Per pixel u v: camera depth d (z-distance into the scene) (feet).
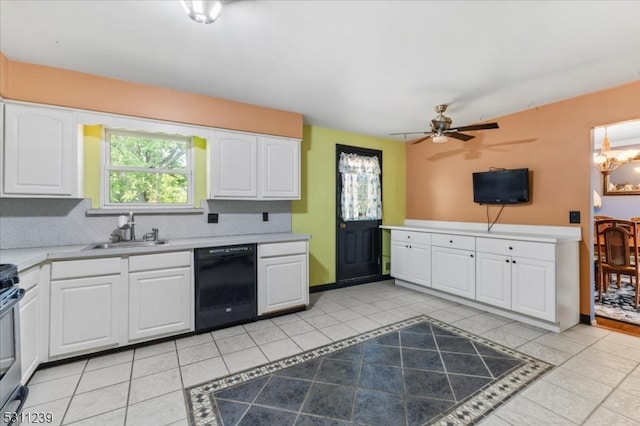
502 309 10.61
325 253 14.14
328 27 6.25
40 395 6.12
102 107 8.49
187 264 8.89
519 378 6.74
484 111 11.60
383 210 16.20
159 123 9.29
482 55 7.38
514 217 11.89
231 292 9.61
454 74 8.46
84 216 8.95
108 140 9.50
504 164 12.17
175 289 8.69
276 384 6.54
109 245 8.89
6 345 4.96
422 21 6.03
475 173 12.94
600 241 12.81
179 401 5.97
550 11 5.69
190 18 5.84
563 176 10.41
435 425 5.32
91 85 8.38
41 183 7.80
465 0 5.39
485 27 6.23
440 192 15.03
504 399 6.01
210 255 9.23
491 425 5.29
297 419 5.47
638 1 5.37
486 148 12.87
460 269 11.82
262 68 8.09
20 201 8.21
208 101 10.05
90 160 9.11
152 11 5.74
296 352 7.99
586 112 9.83
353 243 15.14
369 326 9.74
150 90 9.15
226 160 10.37
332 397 6.10
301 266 11.08
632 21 5.97
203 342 8.59
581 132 9.96
